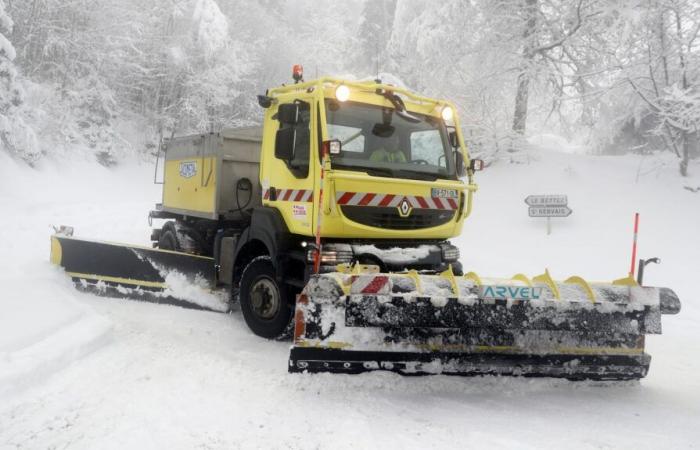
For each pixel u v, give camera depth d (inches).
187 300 272.1
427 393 170.4
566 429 147.6
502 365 174.1
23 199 633.0
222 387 169.0
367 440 136.6
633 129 694.5
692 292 331.9
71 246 288.8
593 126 686.5
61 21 880.3
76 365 178.9
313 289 167.2
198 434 137.0
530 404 165.5
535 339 175.0
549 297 174.9
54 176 754.2
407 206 216.2
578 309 174.1
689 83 551.8
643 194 506.9
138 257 278.8
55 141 808.9
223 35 1074.7
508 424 149.5
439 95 709.3
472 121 671.8
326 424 145.3
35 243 409.1
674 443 140.4
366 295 168.6
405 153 226.8
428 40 774.5
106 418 143.6
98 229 514.6
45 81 878.4
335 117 212.7
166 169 361.4
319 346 167.8
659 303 178.5
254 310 233.6
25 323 199.9
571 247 436.5
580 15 601.6
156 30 1053.8
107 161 951.6
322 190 195.0
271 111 239.5
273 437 137.2
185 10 1088.2
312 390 167.3
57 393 157.3
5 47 665.6
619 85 588.1
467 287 173.8
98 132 933.2
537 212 471.8
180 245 323.0
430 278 176.2
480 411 158.1
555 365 176.6
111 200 757.9
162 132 1102.4
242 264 256.8
